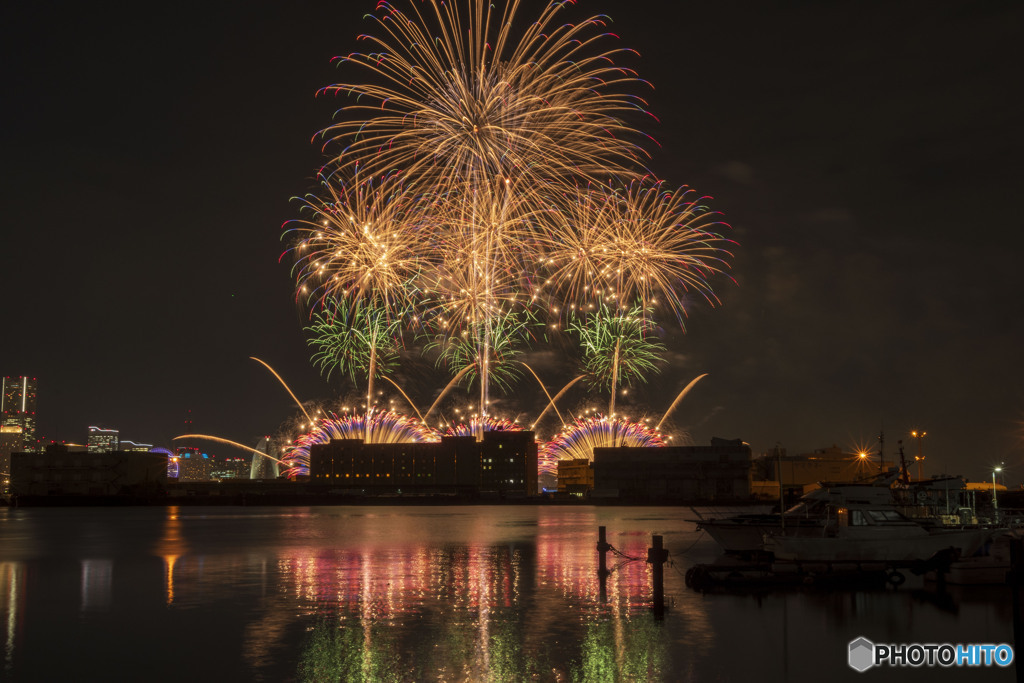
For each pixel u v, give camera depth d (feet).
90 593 152.66
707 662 97.76
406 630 115.75
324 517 516.32
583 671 94.02
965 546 160.86
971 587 150.51
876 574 158.71
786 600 138.72
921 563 154.30
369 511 643.04
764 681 90.74
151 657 101.14
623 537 301.84
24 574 183.11
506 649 103.96
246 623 121.70
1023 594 118.11
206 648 105.40
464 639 109.60
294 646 106.11
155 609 134.41
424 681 90.22
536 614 127.65
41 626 120.47
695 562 203.10
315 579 171.83
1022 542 85.76
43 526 401.90
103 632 115.65
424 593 150.51
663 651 102.63
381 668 95.30
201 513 601.21
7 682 91.40
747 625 118.11
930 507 216.95
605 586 158.30
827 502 179.93
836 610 128.88
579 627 117.39
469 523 424.46
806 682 90.53
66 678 92.94
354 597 146.20
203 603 140.36
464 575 177.99
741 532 191.21
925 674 93.86
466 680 90.68
